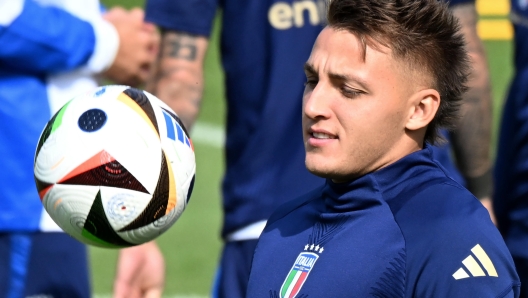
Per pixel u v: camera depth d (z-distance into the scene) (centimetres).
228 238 1451
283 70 1378
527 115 1777
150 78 1480
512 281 788
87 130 932
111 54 1404
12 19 1273
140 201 924
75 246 1391
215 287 1514
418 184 845
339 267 823
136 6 4950
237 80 1406
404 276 787
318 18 1389
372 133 829
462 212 801
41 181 947
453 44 875
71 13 1355
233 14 1398
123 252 1404
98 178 920
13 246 1330
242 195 1411
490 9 4622
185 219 2934
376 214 835
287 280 870
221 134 3628
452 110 898
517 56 1845
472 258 767
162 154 938
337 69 827
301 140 1388
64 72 1371
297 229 919
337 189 876
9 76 1329
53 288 1361
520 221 1773
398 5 837
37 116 1341
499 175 1842
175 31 1433
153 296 1428
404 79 830
